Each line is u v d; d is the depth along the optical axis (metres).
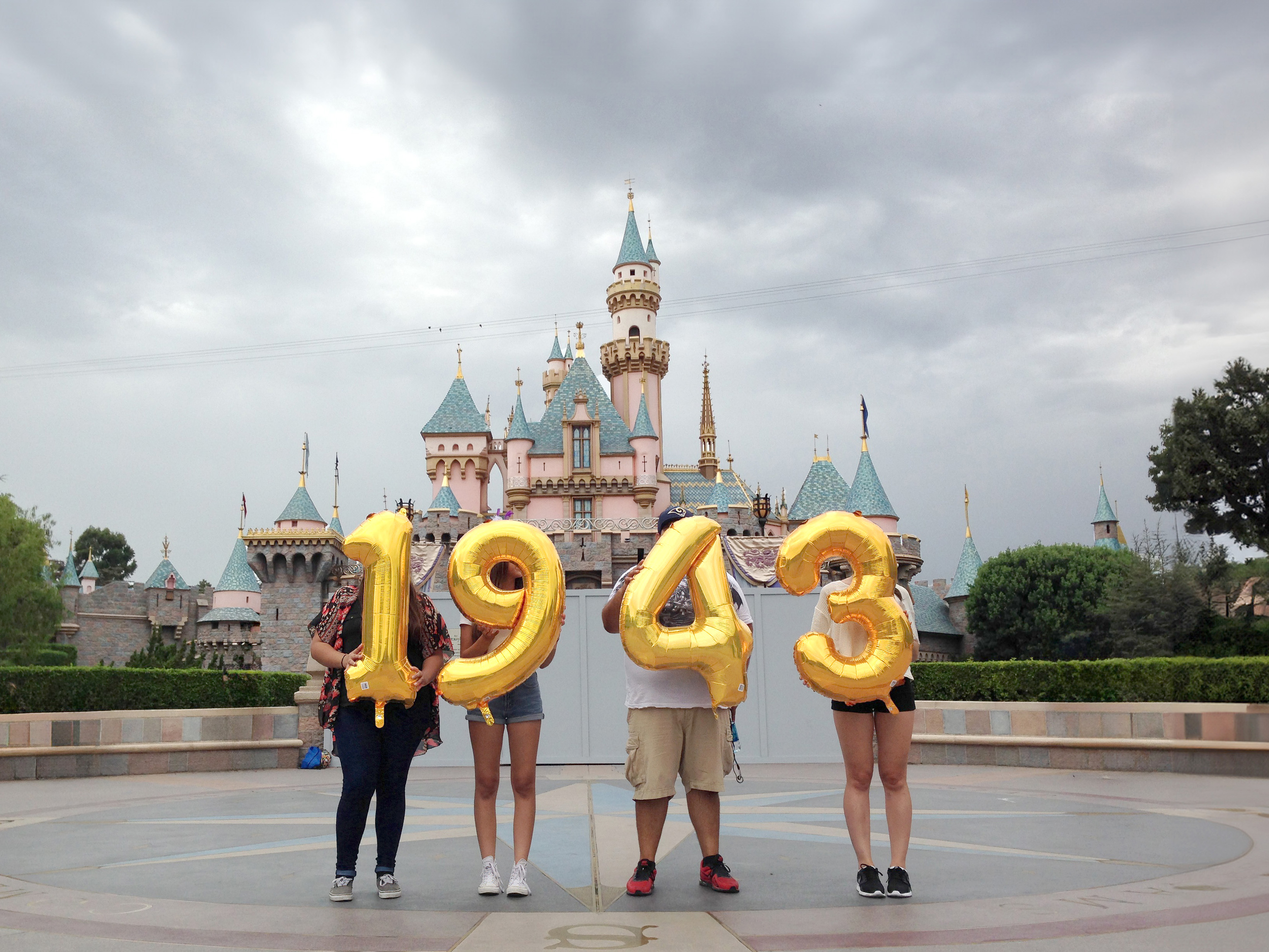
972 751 15.22
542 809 9.68
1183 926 4.56
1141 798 10.51
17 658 54.69
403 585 5.34
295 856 6.90
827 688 5.32
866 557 5.45
